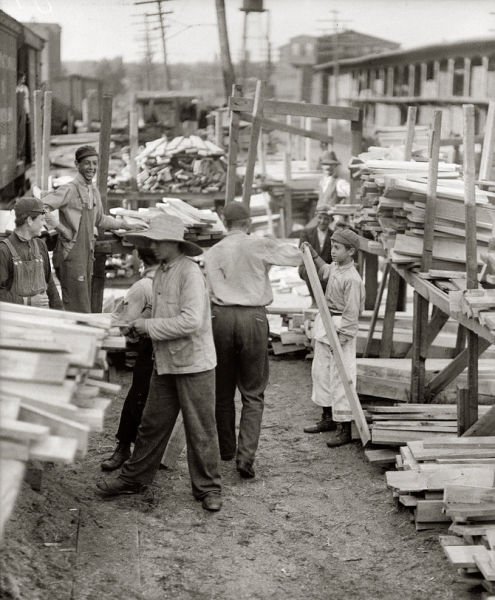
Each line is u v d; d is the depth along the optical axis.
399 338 9.08
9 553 4.96
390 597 5.02
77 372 4.11
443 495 5.52
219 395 6.86
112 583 4.98
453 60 25.86
